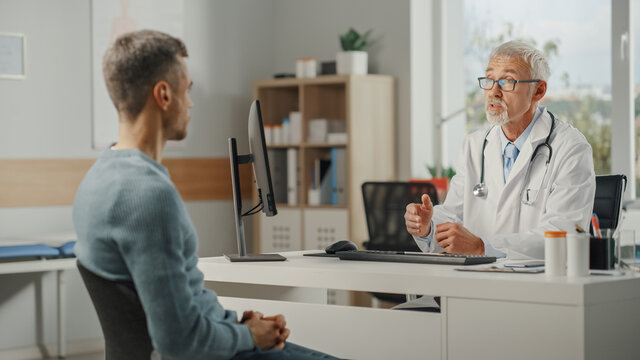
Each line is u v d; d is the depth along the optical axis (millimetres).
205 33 5254
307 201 5164
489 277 1838
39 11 4566
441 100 5320
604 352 1775
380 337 2008
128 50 1637
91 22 4746
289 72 5605
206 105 5258
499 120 2656
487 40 5152
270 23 5652
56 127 4617
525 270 1967
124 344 1569
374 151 5066
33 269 4004
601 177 3041
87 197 1566
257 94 5320
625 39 4594
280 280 2125
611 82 4660
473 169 2875
